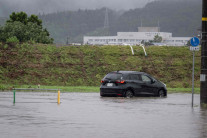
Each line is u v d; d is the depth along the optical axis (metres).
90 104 41.00
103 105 40.16
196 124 27.73
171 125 27.17
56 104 40.41
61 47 100.12
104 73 89.19
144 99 49.34
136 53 102.00
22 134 22.88
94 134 23.27
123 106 39.50
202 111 36.03
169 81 88.31
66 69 88.25
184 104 43.16
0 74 80.25
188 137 22.75
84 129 25.00
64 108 36.66
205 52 42.94
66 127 25.67
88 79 85.38
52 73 85.12
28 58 89.81
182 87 84.06
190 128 25.94
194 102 46.19
